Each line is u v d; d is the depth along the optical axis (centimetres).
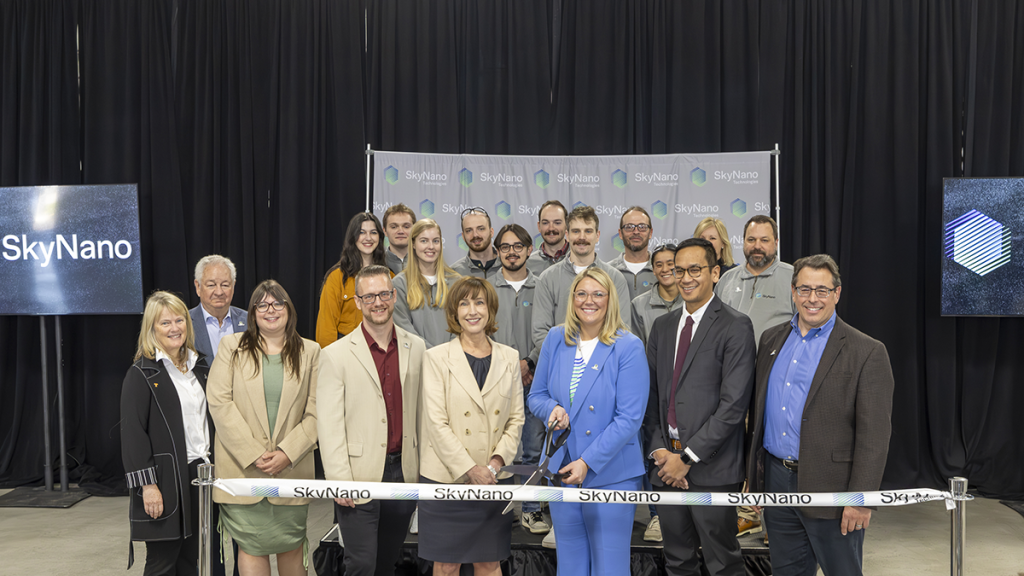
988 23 470
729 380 239
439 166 461
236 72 499
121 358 496
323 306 357
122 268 460
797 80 475
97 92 496
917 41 471
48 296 462
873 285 477
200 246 495
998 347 478
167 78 494
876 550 360
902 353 472
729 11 482
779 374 233
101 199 459
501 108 495
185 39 497
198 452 253
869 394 215
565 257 379
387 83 491
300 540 249
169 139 493
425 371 245
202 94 496
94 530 395
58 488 475
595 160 461
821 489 218
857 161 481
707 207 453
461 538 237
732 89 482
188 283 495
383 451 246
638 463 240
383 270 249
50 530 395
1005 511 426
